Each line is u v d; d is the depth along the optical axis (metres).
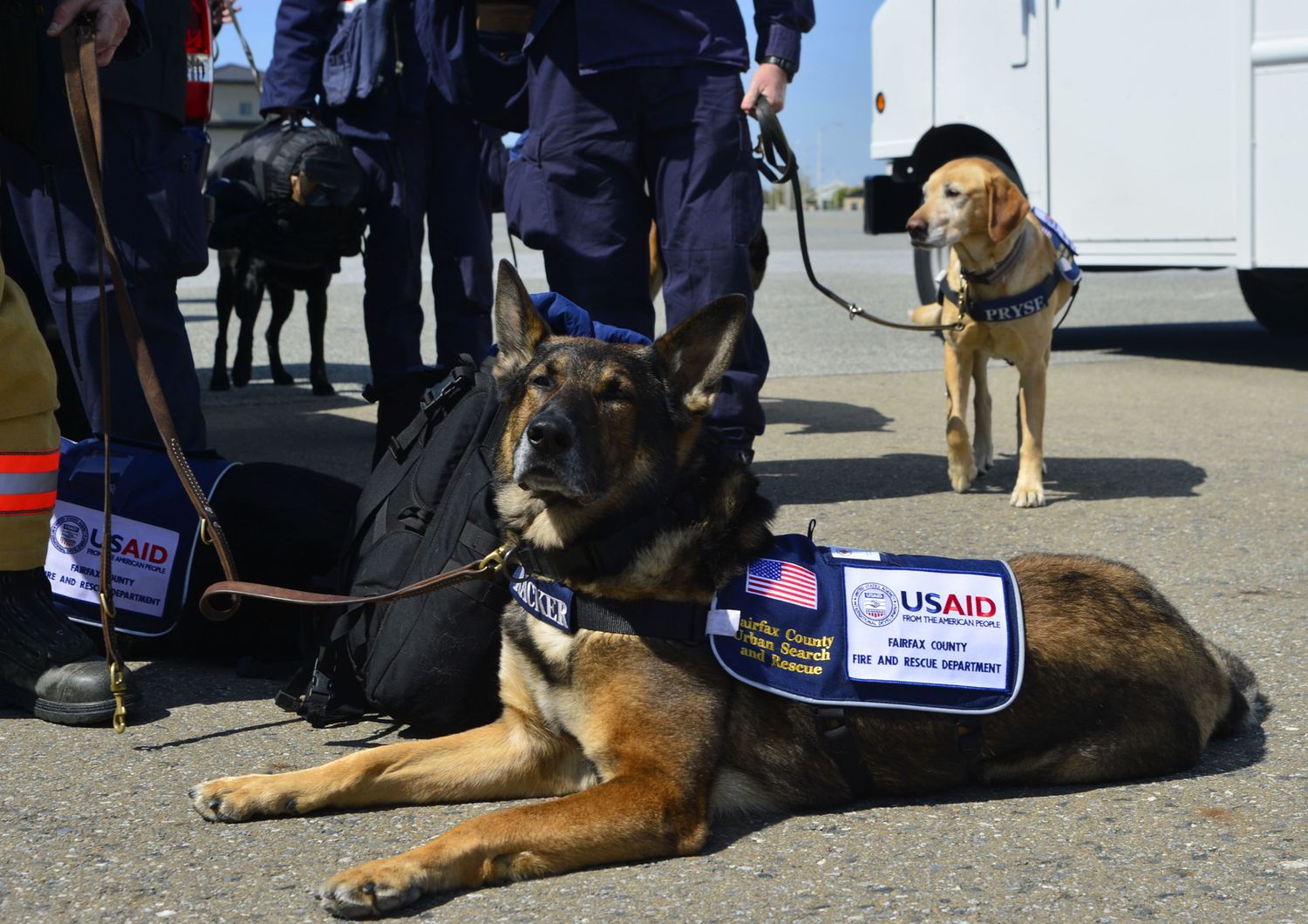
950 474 5.75
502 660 2.83
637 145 4.69
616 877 2.40
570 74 4.59
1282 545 4.77
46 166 3.67
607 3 4.46
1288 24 7.89
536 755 2.80
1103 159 8.94
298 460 6.08
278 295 8.49
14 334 3.06
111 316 3.81
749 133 4.75
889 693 2.66
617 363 2.83
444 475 3.16
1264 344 10.57
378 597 2.94
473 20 5.16
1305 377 8.80
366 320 5.89
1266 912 2.22
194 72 5.72
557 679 2.64
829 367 9.61
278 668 3.56
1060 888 2.32
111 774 2.86
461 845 2.33
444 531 3.05
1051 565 2.99
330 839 2.56
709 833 2.58
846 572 2.78
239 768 2.91
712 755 2.54
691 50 4.52
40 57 3.58
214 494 3.58
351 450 6.37
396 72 5.50
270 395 8.24
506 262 3.04
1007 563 2.96
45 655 3.17
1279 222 8.09
